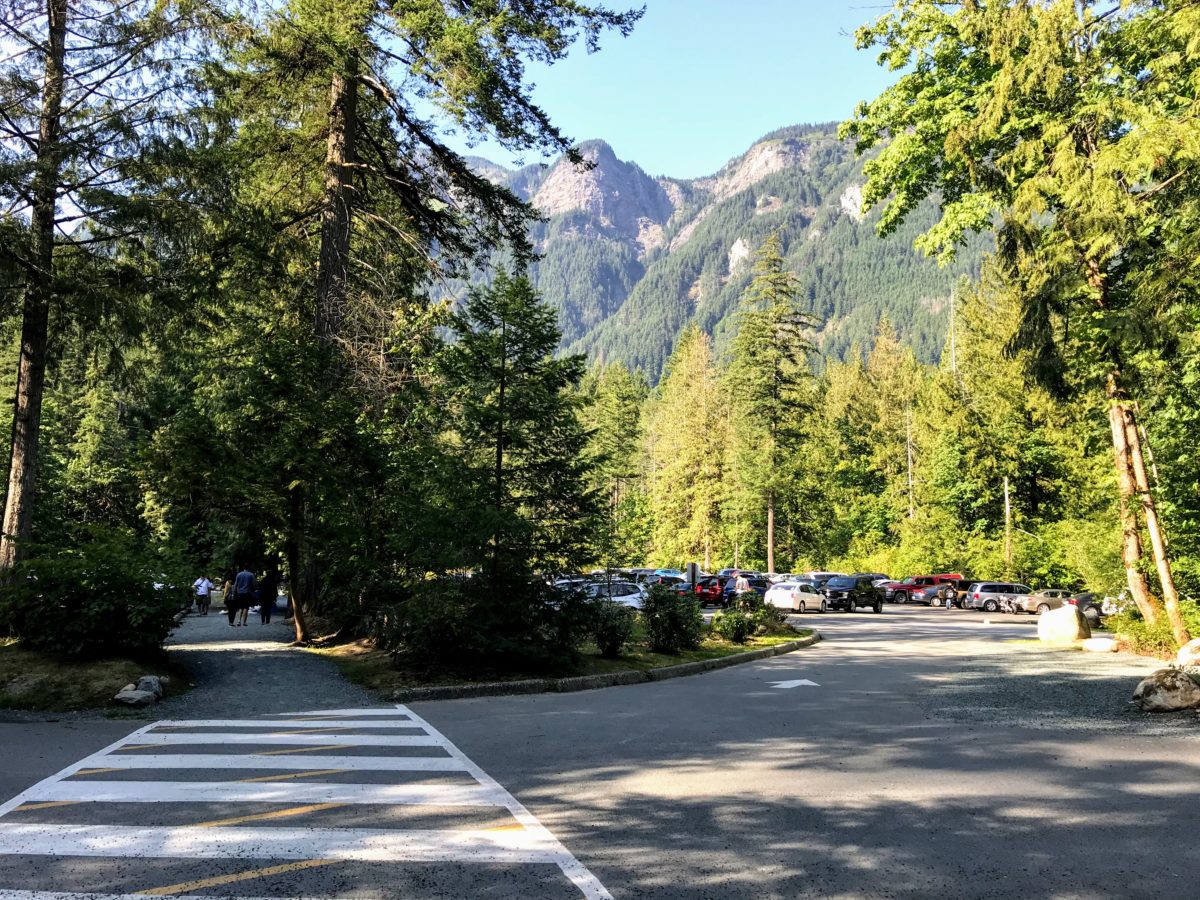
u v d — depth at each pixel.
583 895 4.55
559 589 14.96
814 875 4.87
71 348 16.03
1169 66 14.39
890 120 23.70
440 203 21.98
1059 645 22.73
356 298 18.95
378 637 15.68
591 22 18.73
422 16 16.61
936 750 8.52
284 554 18.11
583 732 9.59
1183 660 14.18
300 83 18.92
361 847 5.36
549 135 19.44
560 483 15.12
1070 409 49.38
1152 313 12.95
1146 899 4.51
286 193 20.70
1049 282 16.33
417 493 14.73
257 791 6.80
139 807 6.29
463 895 4.54
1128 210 14.38
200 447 15.67
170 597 12.73
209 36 15.05
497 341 15.22
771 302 62.09
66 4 13.84
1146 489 18.38
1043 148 16.91
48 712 10.56
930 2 21.81
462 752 8.42
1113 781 7.16
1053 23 15.88
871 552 73.88
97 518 36.19
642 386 141.38
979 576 55.66
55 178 13.23
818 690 13.51
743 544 68.44
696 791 6.84
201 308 16.62
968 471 57.91
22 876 4.79
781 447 62.25
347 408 16.19
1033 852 5.29
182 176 14.44
